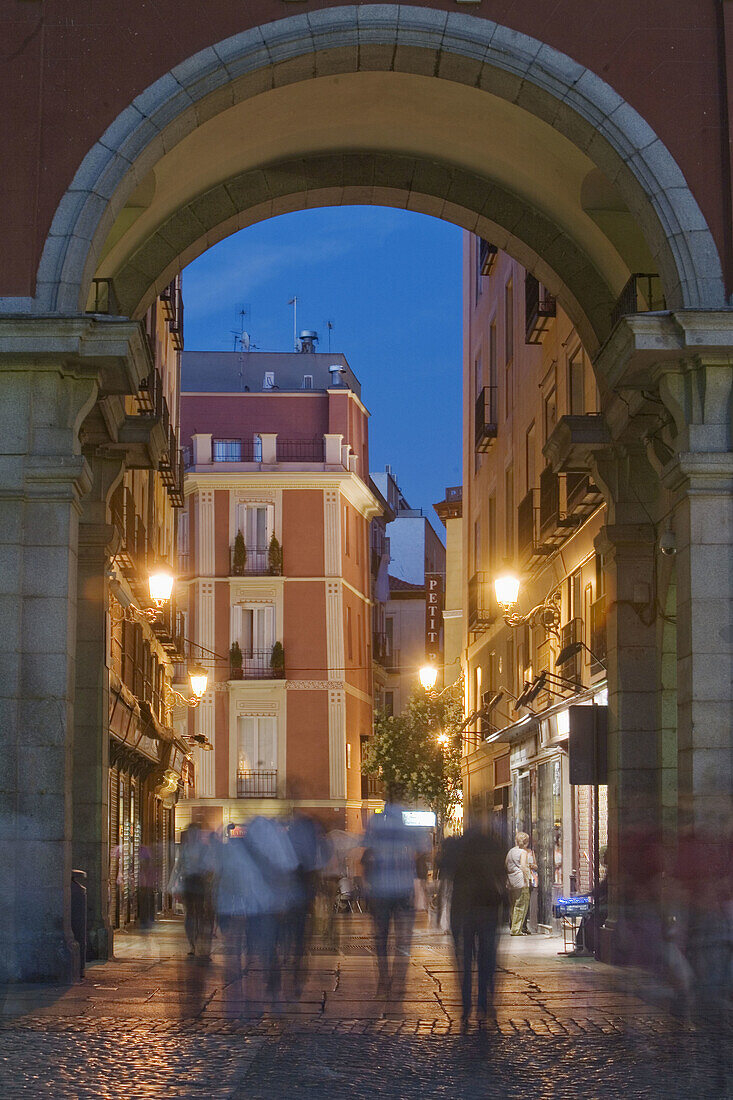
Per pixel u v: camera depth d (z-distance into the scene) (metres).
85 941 19.47
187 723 69.50
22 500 17.75
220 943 27.83
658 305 22.14
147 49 18.48
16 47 18.44
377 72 19.80
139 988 17.52
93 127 18.34
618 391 20.56
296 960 16.83
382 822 17.64
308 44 18.47
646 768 22.34
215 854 17.31
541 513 33.47
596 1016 15.42
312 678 69.62
